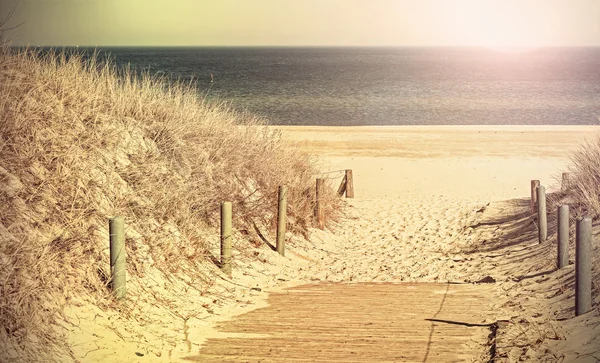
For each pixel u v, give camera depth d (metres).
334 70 119.00
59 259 7.21
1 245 6.63
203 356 6.75
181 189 10.66
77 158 9.07
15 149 8.21
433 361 6.54
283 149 15.88
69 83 10.80
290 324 7.93
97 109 10.73
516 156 25.47
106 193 9.15
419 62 168.12
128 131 11.00
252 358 6.68
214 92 61.75
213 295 9.14
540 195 12.01
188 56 197.38
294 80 85.94
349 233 15.31
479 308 8.56
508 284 9.68
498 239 13.84
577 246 7.50
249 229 12.29
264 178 13.88
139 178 10.05
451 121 42.00
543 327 7.28
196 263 9.80
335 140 29.00
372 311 8.53
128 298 7.72
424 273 11.39
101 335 6.67
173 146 11.68
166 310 8.01
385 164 23.97
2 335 5.68
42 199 7.85
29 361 5.63
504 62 168.00
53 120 9.49
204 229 11.03
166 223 9.88
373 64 152.00
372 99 57.47
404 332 7.54
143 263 8.65
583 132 31.53
